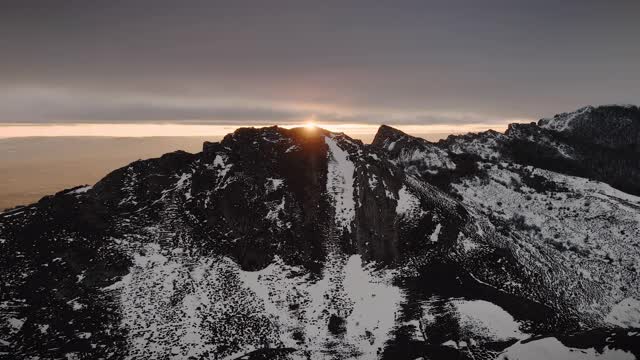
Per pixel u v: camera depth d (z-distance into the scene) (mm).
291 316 72500
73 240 80375
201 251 82750
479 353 65625
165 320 69062
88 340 64938
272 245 84375
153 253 80500
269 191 92312
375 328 70250
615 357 61719
